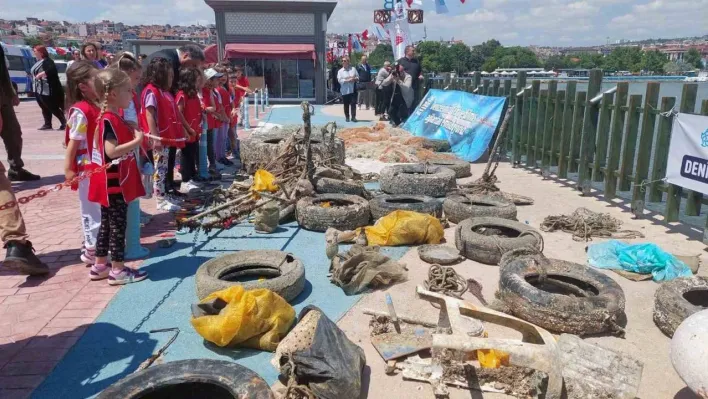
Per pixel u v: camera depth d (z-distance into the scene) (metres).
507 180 9.57
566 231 6.55
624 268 5.25
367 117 20.47
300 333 3.48
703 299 4.36
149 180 7.07
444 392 3.18
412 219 6.00
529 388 3.28
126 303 4.45
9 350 3.72
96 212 5.08
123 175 4.58
